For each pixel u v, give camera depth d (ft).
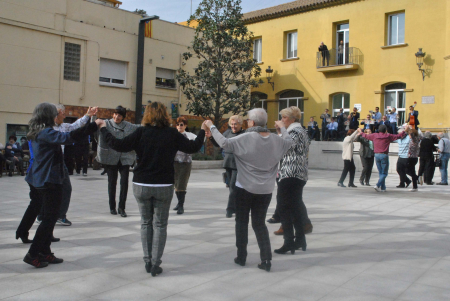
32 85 57.41
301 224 16.96
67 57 61.11
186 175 24.93
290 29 85.51
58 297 12.01
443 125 66.08
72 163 45.44
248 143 14.11
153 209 14.23
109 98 66.18
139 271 14.37
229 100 66.54
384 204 29.45
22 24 55.83
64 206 21.09
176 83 75.92
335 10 78.79
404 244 18.34
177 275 14.02
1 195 31.40
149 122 13.67
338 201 30.73
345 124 66.39
